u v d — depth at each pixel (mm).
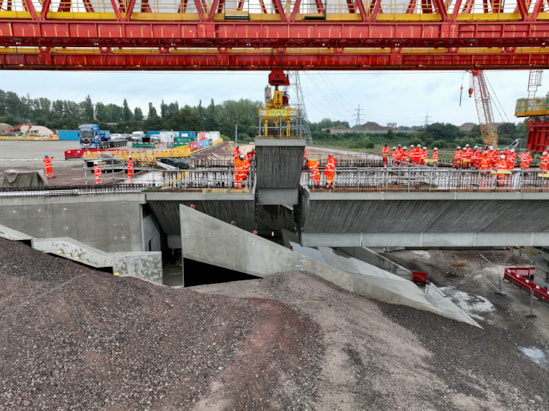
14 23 17703
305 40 19062
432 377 13750
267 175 25281
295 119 24891
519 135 89875
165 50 23391
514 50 23469
